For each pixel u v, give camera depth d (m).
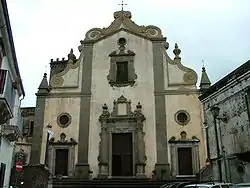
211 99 21.92
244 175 18.05
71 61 29.91
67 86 28.83
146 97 28.08
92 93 28.53
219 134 20.62
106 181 25.09
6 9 12.66
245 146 18.00
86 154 26.67
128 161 26.61
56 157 26.75
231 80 19.38
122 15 31.14
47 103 28.33
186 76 28.36
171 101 27.67
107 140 26.92
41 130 27.45
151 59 29.34
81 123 27.58
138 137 26.61
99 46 30.20
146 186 24.56
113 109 27.84
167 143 26.45
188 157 26.00
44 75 29.34
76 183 25.06
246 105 18.05
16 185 21.72
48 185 21.80
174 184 20.16
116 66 29.42
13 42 15.59
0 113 14.49
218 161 18.62
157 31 30.34
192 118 26.91
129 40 30.14
